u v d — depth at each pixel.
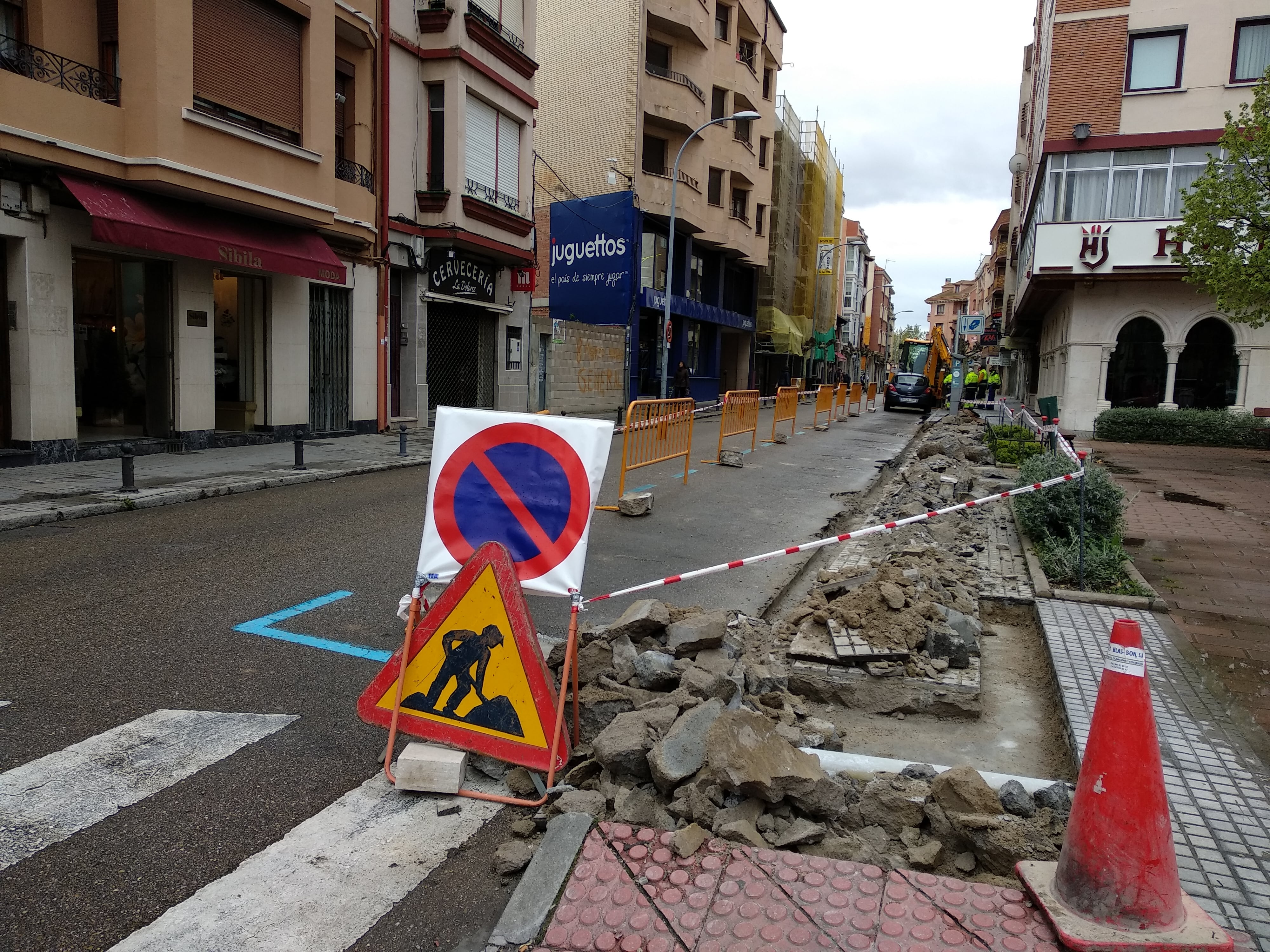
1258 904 2.78
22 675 4.53
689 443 12.44
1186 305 21.34
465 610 3.56
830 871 2.86
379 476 12.48
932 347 39.88
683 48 31.48
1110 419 20.58
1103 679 2.66
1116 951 2.44
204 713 4.19
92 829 3.15
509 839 3.21
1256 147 14.34
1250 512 10.80
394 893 2.86
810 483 13.12
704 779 3.21
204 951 2.53
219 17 12.32
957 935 2.55
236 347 15.05
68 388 11.32
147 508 9.23
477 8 18.66
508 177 20.77
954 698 4.69
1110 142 21.09
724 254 37.22
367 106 16.73
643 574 7.45
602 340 27.98
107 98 11.33
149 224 11.41
